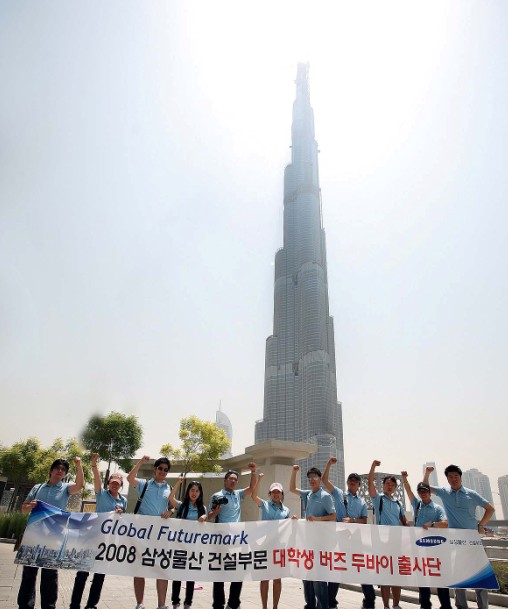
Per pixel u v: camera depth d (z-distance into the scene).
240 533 6.54
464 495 6.95
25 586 5.52
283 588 10.95
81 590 5.81
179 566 6.21
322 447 146.88
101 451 31.48
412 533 6.73
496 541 17.50
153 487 6.75
